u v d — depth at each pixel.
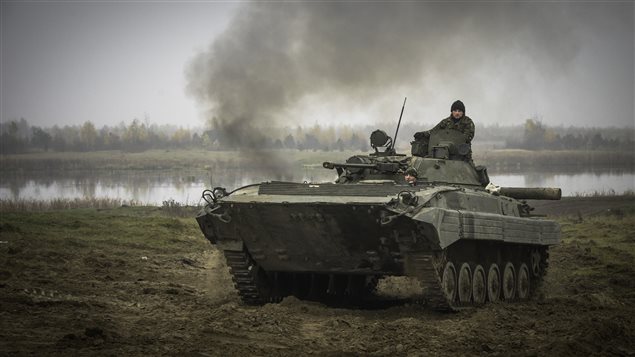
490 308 20.12
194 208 44.38
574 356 14.58
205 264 29.00
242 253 20.39
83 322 16.39
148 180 77.00
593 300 21.58
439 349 15.19
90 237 32.91
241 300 21.31
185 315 18.16
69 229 34.41
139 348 14.48
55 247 29.81
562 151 125.56
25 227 33.75
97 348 14.34
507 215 22.83
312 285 22.84
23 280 22.22
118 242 32.19
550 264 29.41
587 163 106.94
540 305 20.89
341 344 15.66
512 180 70.38
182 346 14.76
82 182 75.69
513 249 23.14
